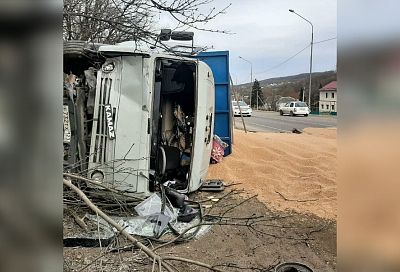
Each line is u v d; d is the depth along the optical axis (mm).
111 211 4688
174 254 3943
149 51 4875
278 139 11711
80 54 4812
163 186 5113
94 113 4773
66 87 4848
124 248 3889
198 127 5457
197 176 5574
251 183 6895
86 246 3926
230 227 4789
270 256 4020
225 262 3840
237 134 11891
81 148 4820
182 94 6211
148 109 4824
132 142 4758
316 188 6617
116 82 4801
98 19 4438
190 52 5508
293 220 5145
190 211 4887
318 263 3867
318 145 10734
